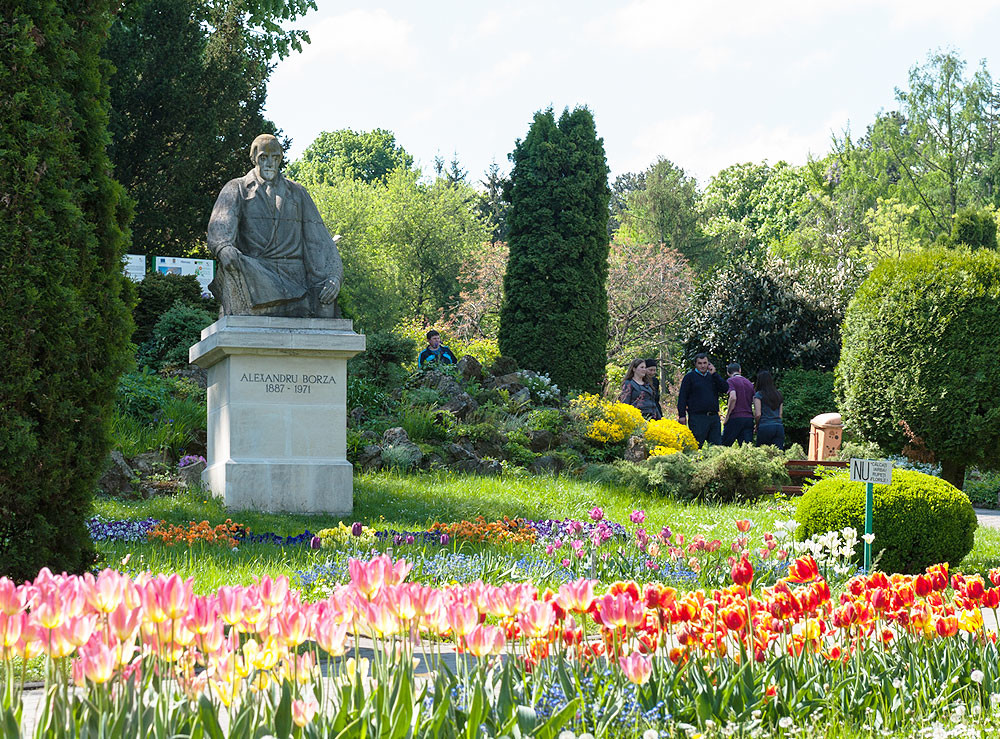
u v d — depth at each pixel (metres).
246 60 31.86
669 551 9.35
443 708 3.57
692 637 4.59
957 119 51.19
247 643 3.61
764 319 27.58
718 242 54.56
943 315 15.57
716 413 19.53
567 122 29.30
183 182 29.81
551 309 28.47
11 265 6.68
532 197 28.75
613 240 53.56
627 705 4.02
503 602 3.99
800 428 25.92
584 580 4.16
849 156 54.44
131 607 3.50
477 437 16.86
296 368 12.93
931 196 51.56
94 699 3.36
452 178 72.75
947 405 15.48
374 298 49.22
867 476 8.77
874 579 5.41
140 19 29.11
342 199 53.62
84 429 7.15
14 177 6.69
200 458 14.28
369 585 3.78
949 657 5.10
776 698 4.42
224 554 9.11
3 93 6.73
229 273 12.97
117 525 10.11
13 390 6.70
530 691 4.08
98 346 7.24
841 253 42.88
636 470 15.34
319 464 12.75
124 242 7.45
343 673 4.01
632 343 44.19
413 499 13.38
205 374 18.17
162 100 29.31
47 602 3.32
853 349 16.66
